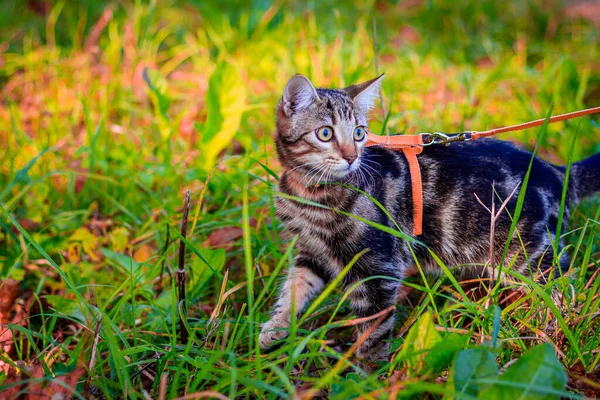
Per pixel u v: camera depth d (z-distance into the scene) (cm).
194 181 429
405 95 534
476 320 261
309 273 322
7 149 461
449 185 318
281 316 307
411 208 315
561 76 526
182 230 286
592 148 447
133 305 282
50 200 428
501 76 547
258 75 565
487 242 318
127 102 527
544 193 321
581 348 261
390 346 284
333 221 299
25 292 360
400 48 633
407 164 321
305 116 302
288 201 311
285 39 612
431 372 229
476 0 736
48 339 268
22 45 657
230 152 466
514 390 209
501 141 342
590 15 734
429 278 345
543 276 300
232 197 413
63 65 586
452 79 557
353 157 296
